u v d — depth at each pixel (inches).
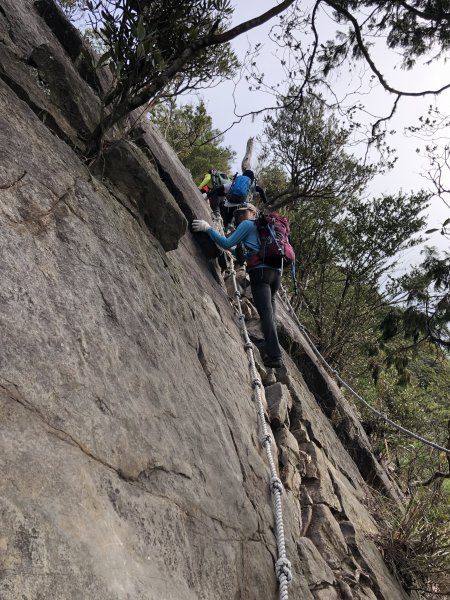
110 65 113.8
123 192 120.3
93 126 121.6
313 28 201.8
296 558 114.3
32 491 52.5
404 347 256.1
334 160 456.8
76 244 86.0
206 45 118.9
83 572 52.2
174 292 122.8
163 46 121.5
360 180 460.4
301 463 163.8
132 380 80.3
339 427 255.8
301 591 105.8
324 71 221.1
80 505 57.4
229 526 89.4
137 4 111.7
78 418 64.2
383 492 249.1
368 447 278.5
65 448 59.9
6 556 46.1
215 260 203.0
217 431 103.5
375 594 139.9
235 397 131.7
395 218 440.8
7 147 82.6
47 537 50.8
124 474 68.0
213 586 76.8
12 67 107.3
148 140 195.9
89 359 72.5
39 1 146.5
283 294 376.5
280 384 182.1
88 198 98.7
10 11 127.0
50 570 49.0
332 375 358.6
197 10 118.6
